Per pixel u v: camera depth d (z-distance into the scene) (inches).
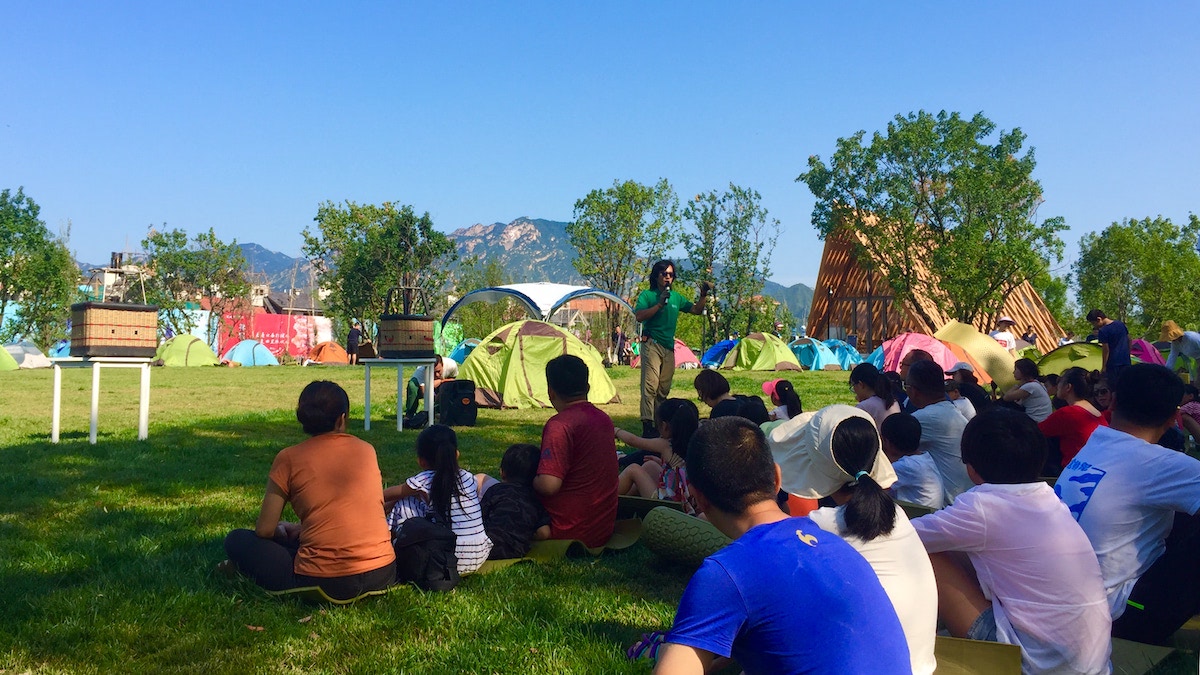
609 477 215.9
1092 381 331.6
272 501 170.1
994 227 1373.0
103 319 372.5
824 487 149.7
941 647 125.2
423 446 192.4
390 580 175.2
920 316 1624.0
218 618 160.7
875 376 273.9
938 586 136.2
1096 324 496.1
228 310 2161.7
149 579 181.6
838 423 147.4
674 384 842.2
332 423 175.8
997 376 526.3
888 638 82.0
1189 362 441.4
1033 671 124.4
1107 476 146.6
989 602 133.5
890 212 1418.6
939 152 1368.1
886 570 112.7
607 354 1815.9
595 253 1904.5
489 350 610.2
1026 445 129.1
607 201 1893.5
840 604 80.7
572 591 182.5
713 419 94.1
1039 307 1862.7
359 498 171.2
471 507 193.0
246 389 768.3
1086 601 123.7
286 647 149.3
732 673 134.3
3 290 1663.4
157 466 319.3
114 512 242.5
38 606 163.3
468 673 140.3
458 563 187.3
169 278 2065.7
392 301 1844.2
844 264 1892.2
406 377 985.5
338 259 1961.1
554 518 212.5
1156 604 141.9
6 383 826.2
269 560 171.9
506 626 160.4
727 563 81.3
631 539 223.5
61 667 139.5
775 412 278.5
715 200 1802.4
